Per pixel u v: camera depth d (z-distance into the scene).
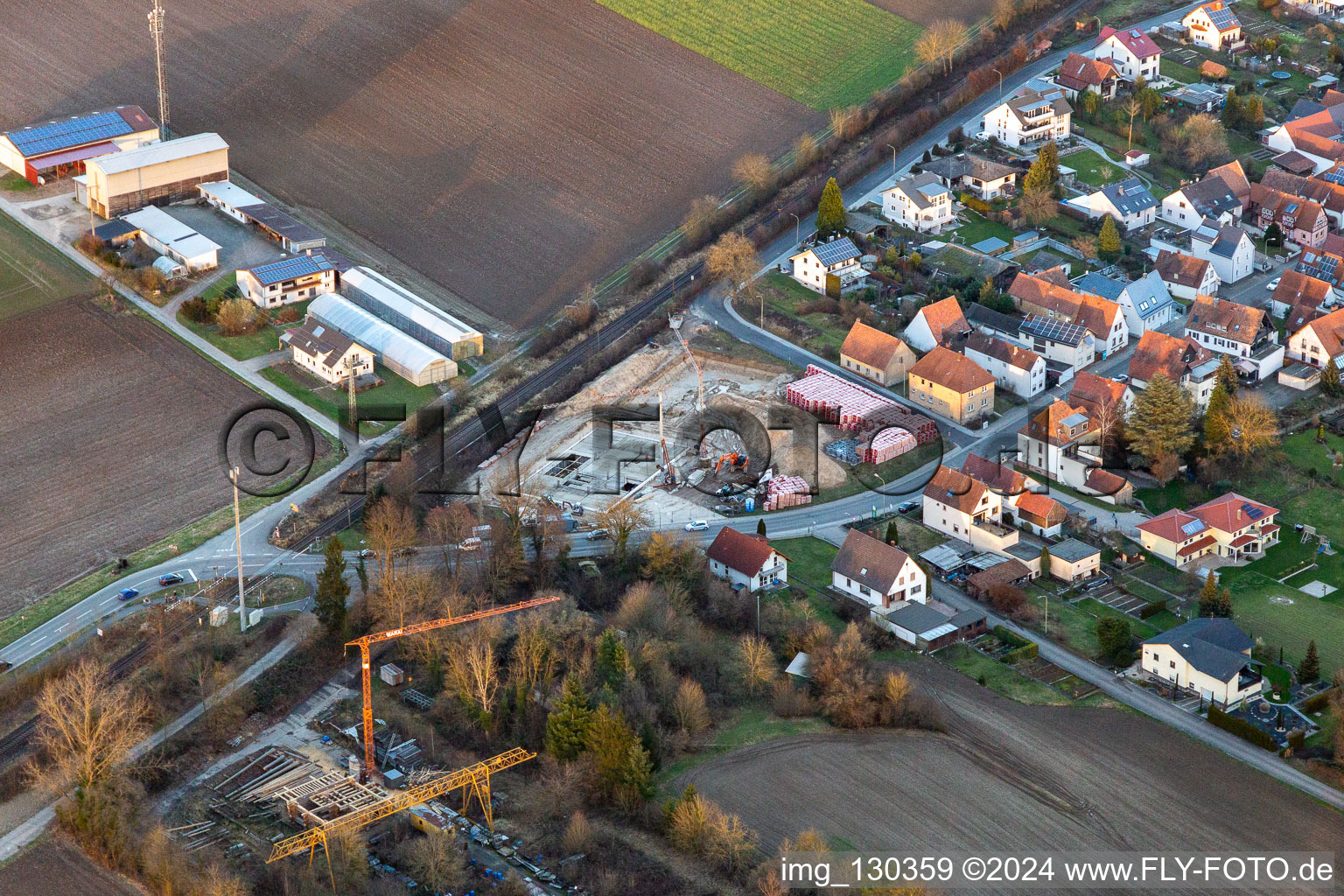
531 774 191.00
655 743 190.12
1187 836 179.88
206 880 169.12
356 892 171.00
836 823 181.62
